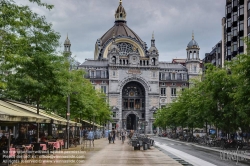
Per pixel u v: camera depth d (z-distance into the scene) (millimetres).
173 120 99375
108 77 151875
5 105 29750
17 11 22906
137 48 157625
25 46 25438
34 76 34875
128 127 173250
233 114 50719
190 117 72750
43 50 35031
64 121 43844
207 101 54344
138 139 53375
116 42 157125
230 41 89062
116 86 151625
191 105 70812
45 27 34969
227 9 90000
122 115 157750
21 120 24516
